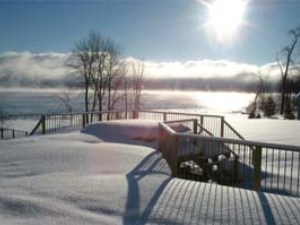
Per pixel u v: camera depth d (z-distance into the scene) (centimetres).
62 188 627
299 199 586
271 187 940
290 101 5044
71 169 773
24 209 530
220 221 495
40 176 715
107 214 518
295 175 1070
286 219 502
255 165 680
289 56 5178
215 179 1043
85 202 560
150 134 1288
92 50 4409
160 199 576
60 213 517
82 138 1219
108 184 652
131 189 624
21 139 1188
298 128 2472
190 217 507
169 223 491
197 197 586
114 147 1027
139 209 536
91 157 887
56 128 1698
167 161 873
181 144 1028
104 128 1377
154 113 2114
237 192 614
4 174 734
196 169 1030
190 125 1498
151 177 707
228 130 1834
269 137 1967
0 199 568
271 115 4522
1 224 478
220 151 1114
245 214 517
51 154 920
